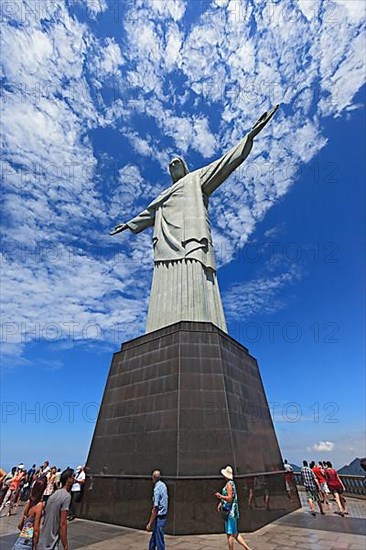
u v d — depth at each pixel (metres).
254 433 18.80
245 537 13.54
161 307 22.84
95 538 13.62
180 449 15.71
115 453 18.36
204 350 19.00
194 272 22.69
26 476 26.36
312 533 14.17
